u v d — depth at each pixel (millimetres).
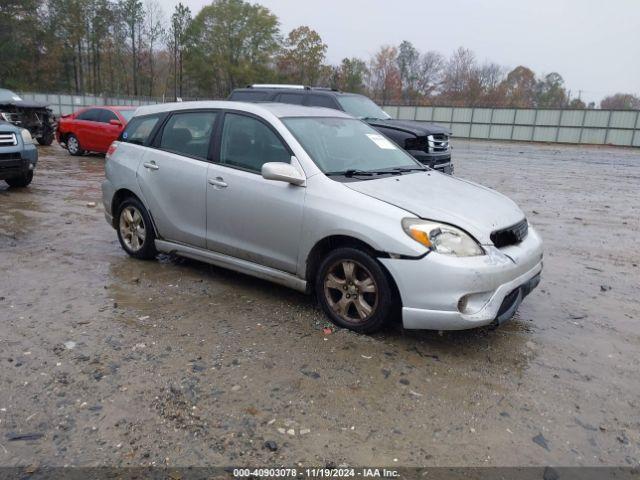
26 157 9758
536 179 15469
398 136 10625
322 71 69500
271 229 4496
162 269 5641
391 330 4250
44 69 65625
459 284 3635
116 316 4383
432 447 2855
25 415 3023
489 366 3748
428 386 3451
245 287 5145
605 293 5391
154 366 3586
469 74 71438
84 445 2787
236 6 66938
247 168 4719
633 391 3498
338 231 4047
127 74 70312
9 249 6246
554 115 39406
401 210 3900
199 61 67500
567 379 3615
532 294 5297
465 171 17141
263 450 2785
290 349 3877
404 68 73938
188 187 5109
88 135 16344
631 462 2801
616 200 11820
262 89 12094
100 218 8070
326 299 4297
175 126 5449
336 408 3172
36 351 3750
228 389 3332
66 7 66312
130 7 67938
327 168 4391
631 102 52969
